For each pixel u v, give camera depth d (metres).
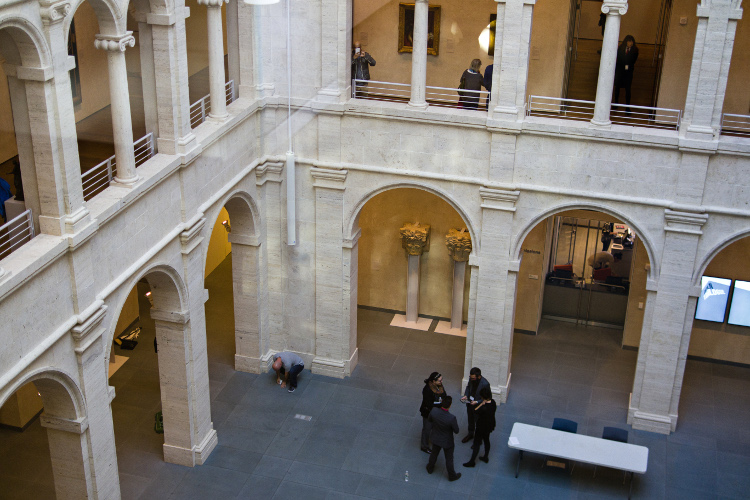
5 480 15.52
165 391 15.56
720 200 15.37
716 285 18.91
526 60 15.29
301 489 15.55
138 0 12.88
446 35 18.30
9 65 10.37
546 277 20.94
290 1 15.52
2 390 10.48
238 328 18.61
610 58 14.99
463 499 15.34
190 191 14.48
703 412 17.88
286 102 16.48
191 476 15.80
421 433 17.11
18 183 11.36
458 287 20.34
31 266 10.56
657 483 15.84
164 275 14.36
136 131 13.77
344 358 18.75
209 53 14.84
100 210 11.88
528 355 19.75
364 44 18.64
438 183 16.73
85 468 12.71
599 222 20.12
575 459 15.05
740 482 15.92
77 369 12.08
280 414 17.58
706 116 14.86
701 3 14.19
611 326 21.02
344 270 17.88
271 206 17.62
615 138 15.38
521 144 15.91
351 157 16.89
